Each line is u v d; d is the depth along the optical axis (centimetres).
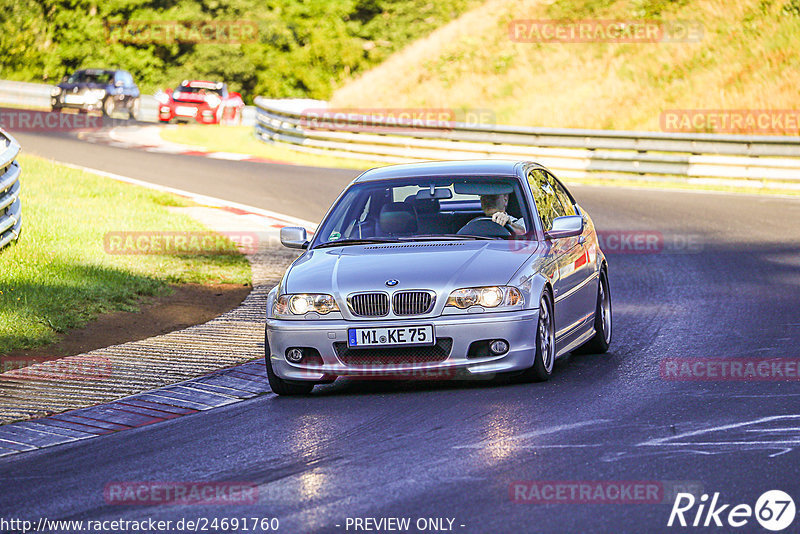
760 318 3322
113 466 1956
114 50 16700
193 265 4456
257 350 3078
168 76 16725
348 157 9562
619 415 2141
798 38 10812
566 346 2723
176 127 12344
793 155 7919
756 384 2397
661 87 10862
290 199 6719
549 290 2591
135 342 3206
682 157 8450
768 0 11356
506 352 2433
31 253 4131
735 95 10375
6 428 2306
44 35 16938
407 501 1620
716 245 5156
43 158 7794
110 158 8725
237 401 2530
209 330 3388
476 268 2488
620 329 3309
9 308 3347
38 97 13700
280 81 17125
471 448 1922
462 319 2419
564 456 1838
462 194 2809
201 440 2130
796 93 10188
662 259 4838
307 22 17300
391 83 12675
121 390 2628
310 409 2375
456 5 17412
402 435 2055
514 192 2786
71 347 3155
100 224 5078
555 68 11712
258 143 10700
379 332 2427
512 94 11525
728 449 1845
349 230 2791
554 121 10762
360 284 2467
